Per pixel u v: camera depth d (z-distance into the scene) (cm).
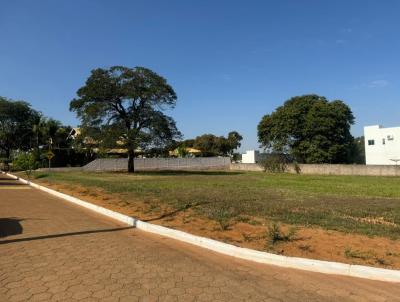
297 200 1429
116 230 979
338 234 830
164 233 913
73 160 5288
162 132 4075
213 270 636
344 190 1898
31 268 640
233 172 4497
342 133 4725
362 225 916
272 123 4925
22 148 6444
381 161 4922
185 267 652
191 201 1392
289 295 526
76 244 814
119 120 4066
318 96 4844
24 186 2592
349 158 5150
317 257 672
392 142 4834
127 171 4659
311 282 579
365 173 3797
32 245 802
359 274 601
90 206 1411
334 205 1286
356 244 748
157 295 521
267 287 557
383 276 586
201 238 807
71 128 5594
